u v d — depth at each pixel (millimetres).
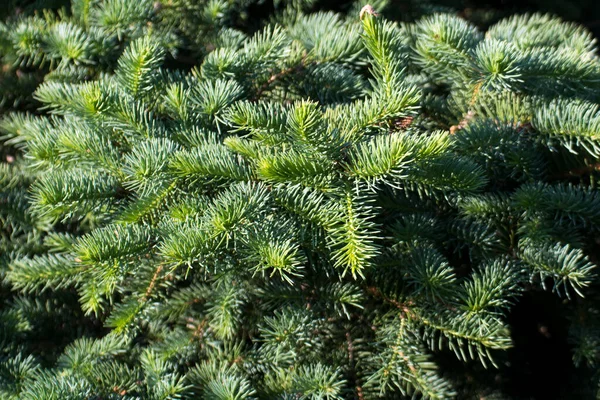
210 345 940
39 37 965
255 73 949
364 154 852
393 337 915
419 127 955
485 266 907
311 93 970
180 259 842
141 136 904
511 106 963
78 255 853
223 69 928
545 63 932
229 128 928
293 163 849
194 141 901
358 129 873
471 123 940
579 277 911
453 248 969
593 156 949
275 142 876
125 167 876
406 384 951
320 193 880
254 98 964
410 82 965
